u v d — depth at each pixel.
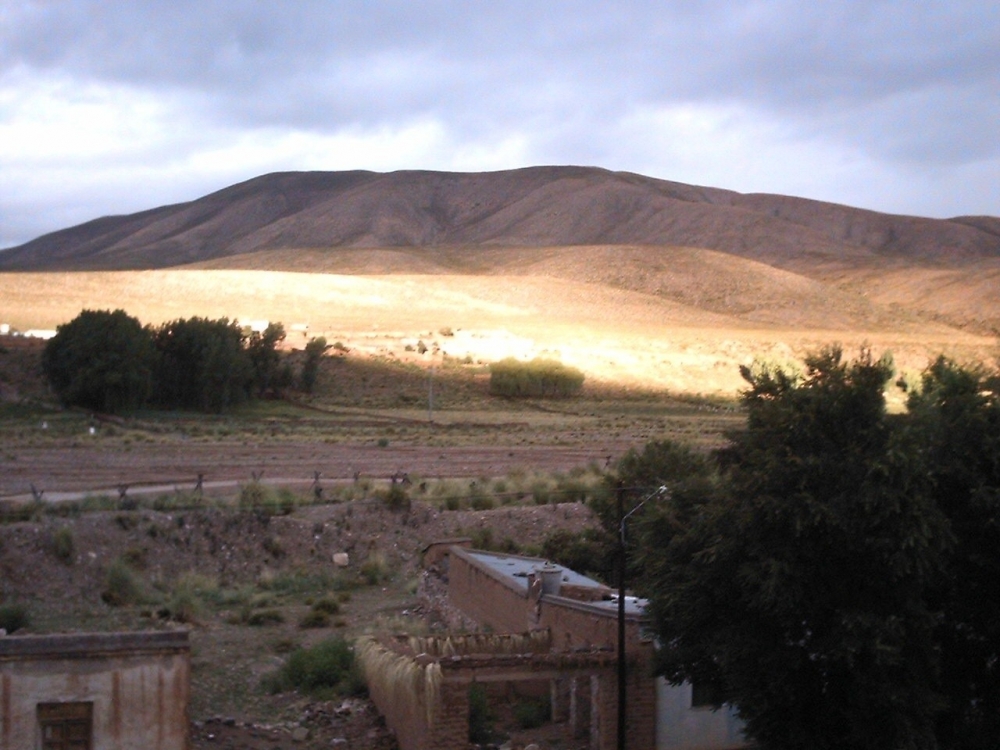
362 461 59.50
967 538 18.48
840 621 16.86
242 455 59.69
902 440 17.16
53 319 125.00
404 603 35.22
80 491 43.56
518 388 103.69
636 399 105.56
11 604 29.64
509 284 188.25
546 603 24.45
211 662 27.11
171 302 148.88
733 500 17.95
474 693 22.30
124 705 16.05
